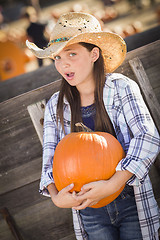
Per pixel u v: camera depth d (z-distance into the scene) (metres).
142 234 1.84
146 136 1.70
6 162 2.48
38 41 6.16
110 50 1.91
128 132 1.82
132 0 11.11
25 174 2.51
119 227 1.91
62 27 1.77
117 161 1.67
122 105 1.82
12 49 5.64
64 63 1.77
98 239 1.88
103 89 1.85
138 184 1.71
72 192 1.64
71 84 1.82
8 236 2.54
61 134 1.97
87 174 1.60
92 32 1.71
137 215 1.86
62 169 1.64
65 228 2.58
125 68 2.47
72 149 1.64
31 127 2.49
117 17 10.18
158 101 2.54
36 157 2.51
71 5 13.08
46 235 2.57
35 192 2.53
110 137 1.72
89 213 1.89
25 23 11.55
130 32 5.47
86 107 1.90
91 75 1.88
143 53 2.51
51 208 2.56
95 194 1.60
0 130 2.46
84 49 1.79
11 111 2.45
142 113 1.76
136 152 1.68
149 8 10.56
